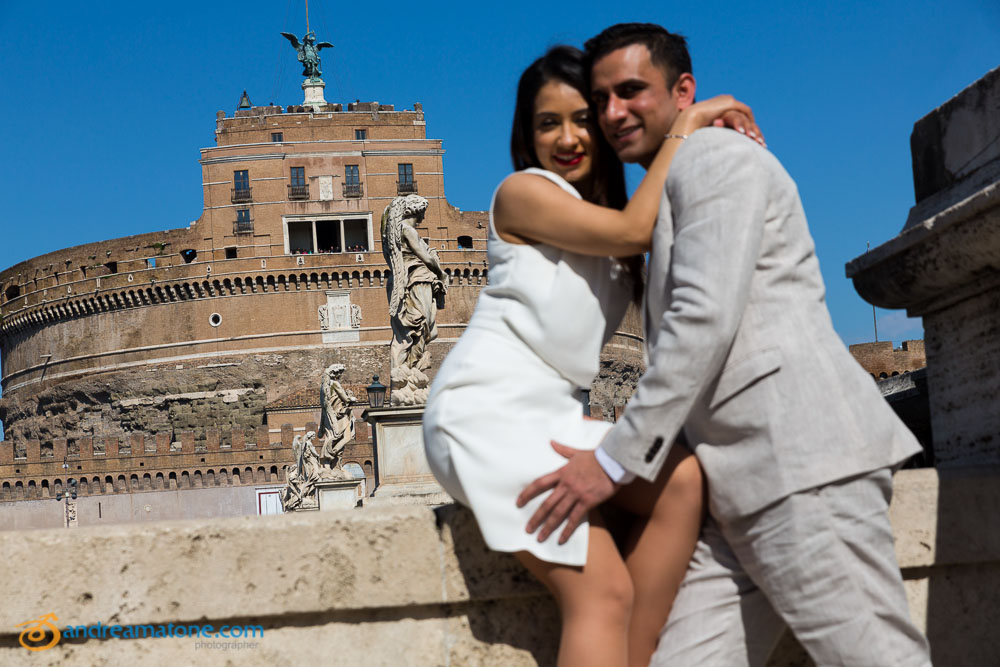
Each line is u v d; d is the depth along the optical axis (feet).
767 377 7.02
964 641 8.86
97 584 8.21
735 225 6.83
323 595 8.29
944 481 8.77
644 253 8.21
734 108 7.83
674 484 7.46
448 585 8.35
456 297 229.86
